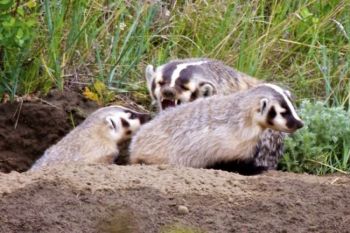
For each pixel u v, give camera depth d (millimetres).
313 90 21969
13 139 20531
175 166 16094
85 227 13289
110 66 21812
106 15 22562
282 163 19141
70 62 21656
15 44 19922
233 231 13461
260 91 17672
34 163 19688
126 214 10750
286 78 22156
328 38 23109
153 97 20312
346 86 21406
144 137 18203
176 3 23516
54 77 21234
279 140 18859
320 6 23375
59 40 21250
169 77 19828
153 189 14531
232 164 17844
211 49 22625
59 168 15438
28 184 14500
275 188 14992
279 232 13508
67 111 20875
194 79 19812
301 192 14859
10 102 20781
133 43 22078
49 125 20688
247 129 17562
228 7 23031
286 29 22844
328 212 14180
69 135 18750
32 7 20891
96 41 22000
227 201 14398
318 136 19328
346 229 13688
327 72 21828
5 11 19812
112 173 15188
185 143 17828
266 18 23531
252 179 15406
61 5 21406
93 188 14469
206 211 14000
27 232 13156
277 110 17438
